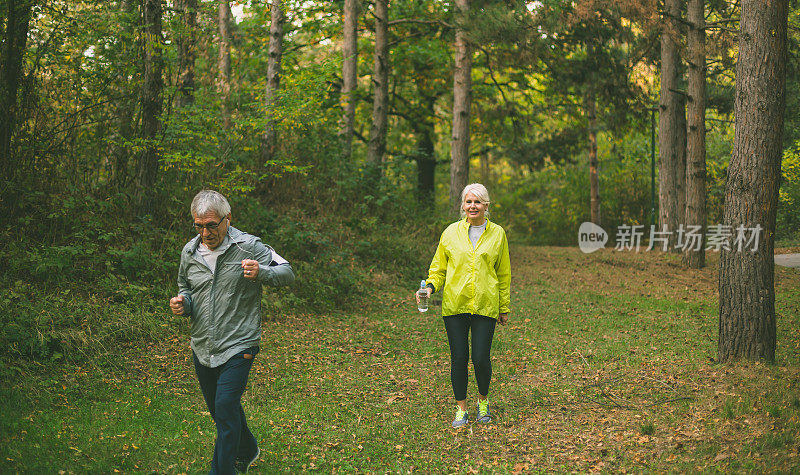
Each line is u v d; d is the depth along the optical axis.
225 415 3.42
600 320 8.98
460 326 4.84
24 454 3.76
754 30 6.03
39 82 8.02
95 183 8.44
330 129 13.04
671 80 16.70
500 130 20.39
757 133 6.09
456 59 15.77
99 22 8.55
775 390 5.27
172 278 7.75
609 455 4.23
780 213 21.28
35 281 6.70
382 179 14.26
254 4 14.66
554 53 14.71
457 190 15.48
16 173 7.40
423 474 4.00
